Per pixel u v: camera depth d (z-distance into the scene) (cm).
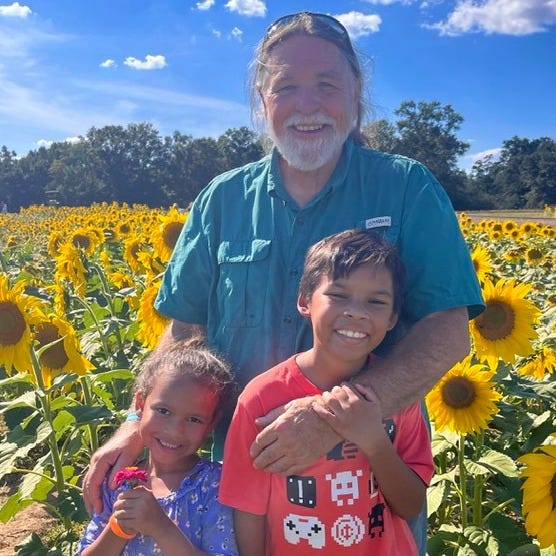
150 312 212
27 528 186
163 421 99
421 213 104
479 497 155
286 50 108
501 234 646
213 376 101
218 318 117
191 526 97
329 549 93
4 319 150
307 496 93
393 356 97
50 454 152
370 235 95
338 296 91
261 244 111
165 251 274
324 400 88
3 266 342
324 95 106
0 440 220
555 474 100
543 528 101
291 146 106
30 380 152
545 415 167
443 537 148
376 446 88
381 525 95
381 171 109
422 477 98
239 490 95
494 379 170
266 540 97
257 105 121
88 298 324
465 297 101
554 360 190
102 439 219
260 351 110
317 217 109
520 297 169
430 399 148
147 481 102
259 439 90
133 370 213
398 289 94
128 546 97
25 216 1616
